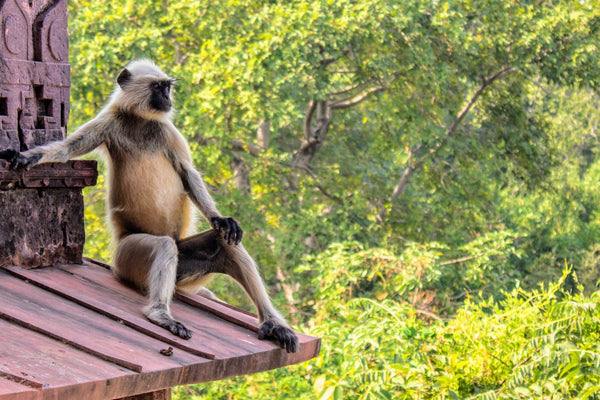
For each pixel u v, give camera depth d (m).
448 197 22.05
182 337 4.31
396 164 25.86
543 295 7.98
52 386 3.04
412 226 22.72
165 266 4.90
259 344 4.56
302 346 4.75
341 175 24.05
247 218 20.23
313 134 22.94
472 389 7.40
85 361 3.46
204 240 5.57
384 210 23.28
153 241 5.07
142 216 5.64
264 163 21.03
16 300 4.14
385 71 18.69
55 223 5.05
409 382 7.34
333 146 26.25
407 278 12.17
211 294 5.95
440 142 21.62
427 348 7.92
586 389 6.40
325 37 17.80
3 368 3.16
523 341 7.50
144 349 3.87
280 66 17.86
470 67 21.14
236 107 18.81
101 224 18.92
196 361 3.88
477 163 23.59
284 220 20.89
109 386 3.29
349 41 18.64
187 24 19.44
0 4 4.78
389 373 7.56
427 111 21.39
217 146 19.84
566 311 7.35
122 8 18.83
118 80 5.71
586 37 20.80
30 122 4.98
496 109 22.62
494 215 27.23
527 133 22.84
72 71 19.44
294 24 17.80
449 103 21.91
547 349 6.89
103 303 4.52
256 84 18.67
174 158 5.82
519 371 6.84
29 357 3.36
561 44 20.84
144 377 3.49
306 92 19.91
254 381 11.38
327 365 9.02
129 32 18.27
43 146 4.89
